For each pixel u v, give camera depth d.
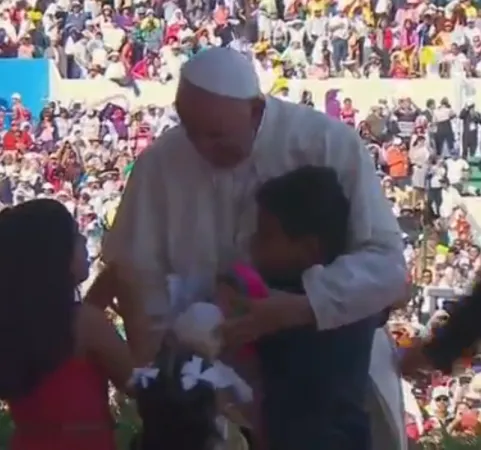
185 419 11.02
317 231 11.87
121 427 15.13
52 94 89.44
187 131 12.75
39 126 86.00
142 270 13.45
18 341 11.25
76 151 83.75
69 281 11.46
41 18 92.12
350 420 11.65
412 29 90.56
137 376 11.29
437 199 80.69
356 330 11.98
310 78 89.88
